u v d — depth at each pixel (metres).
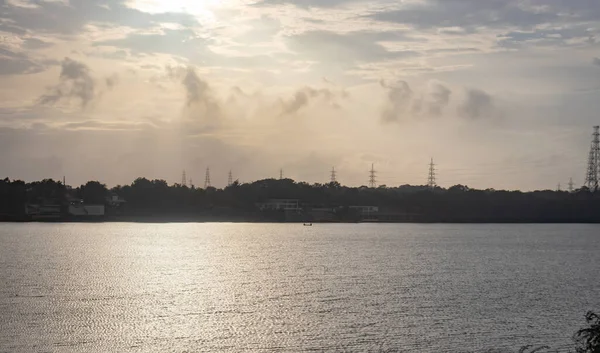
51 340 67.75
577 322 80.56
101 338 68.81
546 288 114.50
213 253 186.50
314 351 65.06
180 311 83.69
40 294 96.69
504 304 93.50
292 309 85.69
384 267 147.62
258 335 70.81
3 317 77.75
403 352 65.38
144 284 111.31
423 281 120.25
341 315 81.75
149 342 67.50
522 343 69.69
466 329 75.44
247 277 123.94
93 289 103.62
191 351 64.62
